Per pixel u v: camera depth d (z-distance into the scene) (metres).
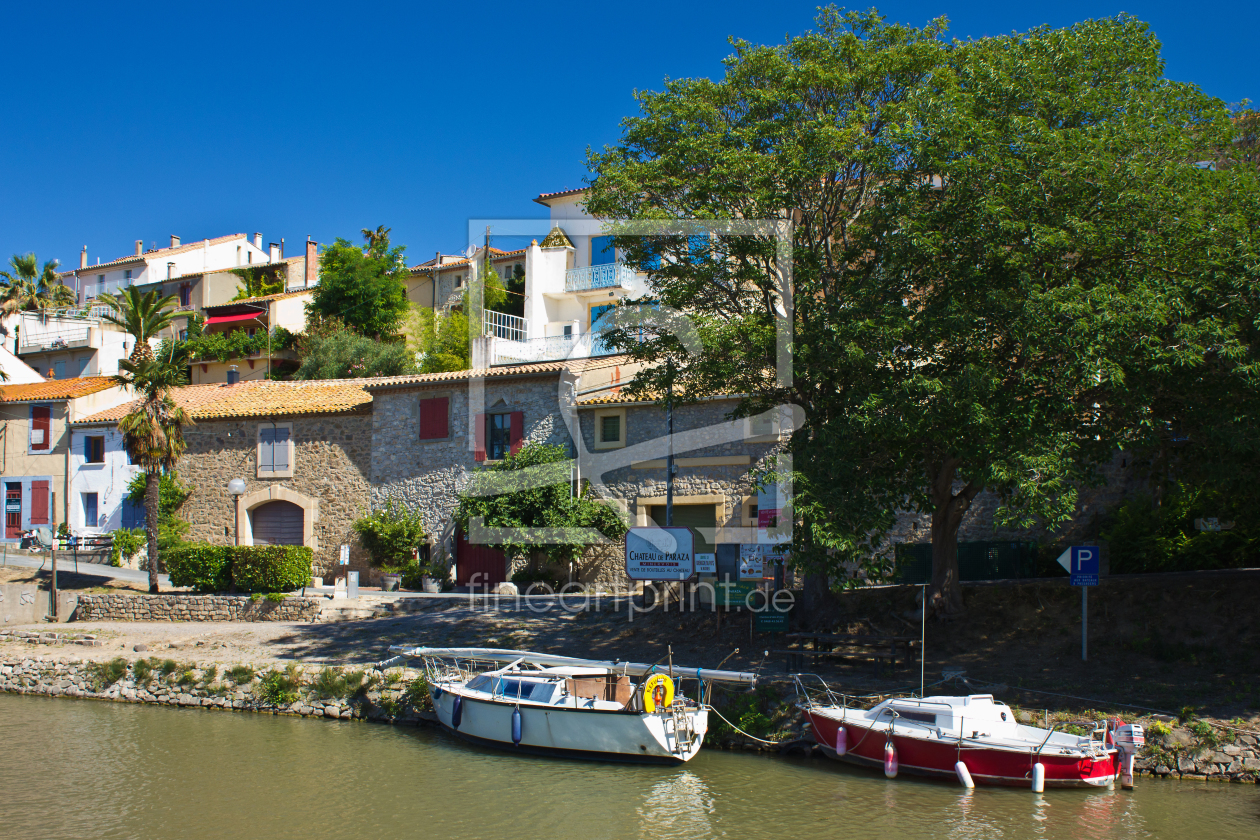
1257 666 15.47
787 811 12.85
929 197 15.68
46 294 52.97
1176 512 21.02
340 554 29.58
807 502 15.26
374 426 29.83
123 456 33.41
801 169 15.80
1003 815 12.45
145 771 15.23
